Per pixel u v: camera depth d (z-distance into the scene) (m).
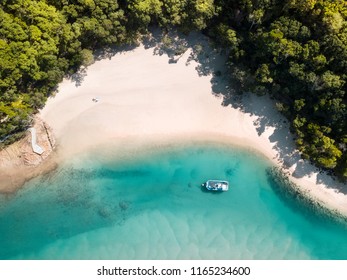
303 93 49.22
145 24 49.84
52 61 48.16
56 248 49.72
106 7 48.25
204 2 47.56
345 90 46.56
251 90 50.44
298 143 49.97
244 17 49.72
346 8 44.78
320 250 50.38
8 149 50.59
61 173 50.97
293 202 51.22
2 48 44.78
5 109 46.69
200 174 51.53
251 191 51.44
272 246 50.41
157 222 50.59
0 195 50.38
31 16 46.03
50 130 51.38
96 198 50.84
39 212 50.50
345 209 51.03
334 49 45.28
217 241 50.28
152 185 51.25
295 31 45.91
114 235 50.19
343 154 48.94
